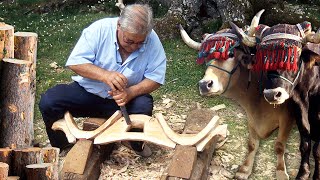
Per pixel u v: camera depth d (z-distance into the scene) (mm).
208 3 6598
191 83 5145
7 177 2842
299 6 7676
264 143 4090
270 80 3109
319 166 3318
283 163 3520
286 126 3387
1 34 3250
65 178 3205
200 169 3312
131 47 3328
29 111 3395
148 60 3492
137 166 3672
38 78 5227
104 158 3643
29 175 2914
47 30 6805
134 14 3180
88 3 7859
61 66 5598
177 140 3350
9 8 7859
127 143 3865
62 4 7797
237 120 4457
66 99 3566
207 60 3236
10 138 3357
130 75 3467
